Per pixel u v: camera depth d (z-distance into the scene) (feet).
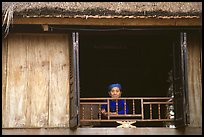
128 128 31.40
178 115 31.22
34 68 32.68
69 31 33.22
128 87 47.39
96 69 47.09
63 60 32.94
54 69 32.73
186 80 30.01
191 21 31.35
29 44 33.06
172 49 34.68
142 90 47.16
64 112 32.12
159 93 45.57
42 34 33.30
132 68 46.60
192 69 33.14
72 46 31.01
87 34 34.55
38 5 30.45
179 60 31.24
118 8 30.63
